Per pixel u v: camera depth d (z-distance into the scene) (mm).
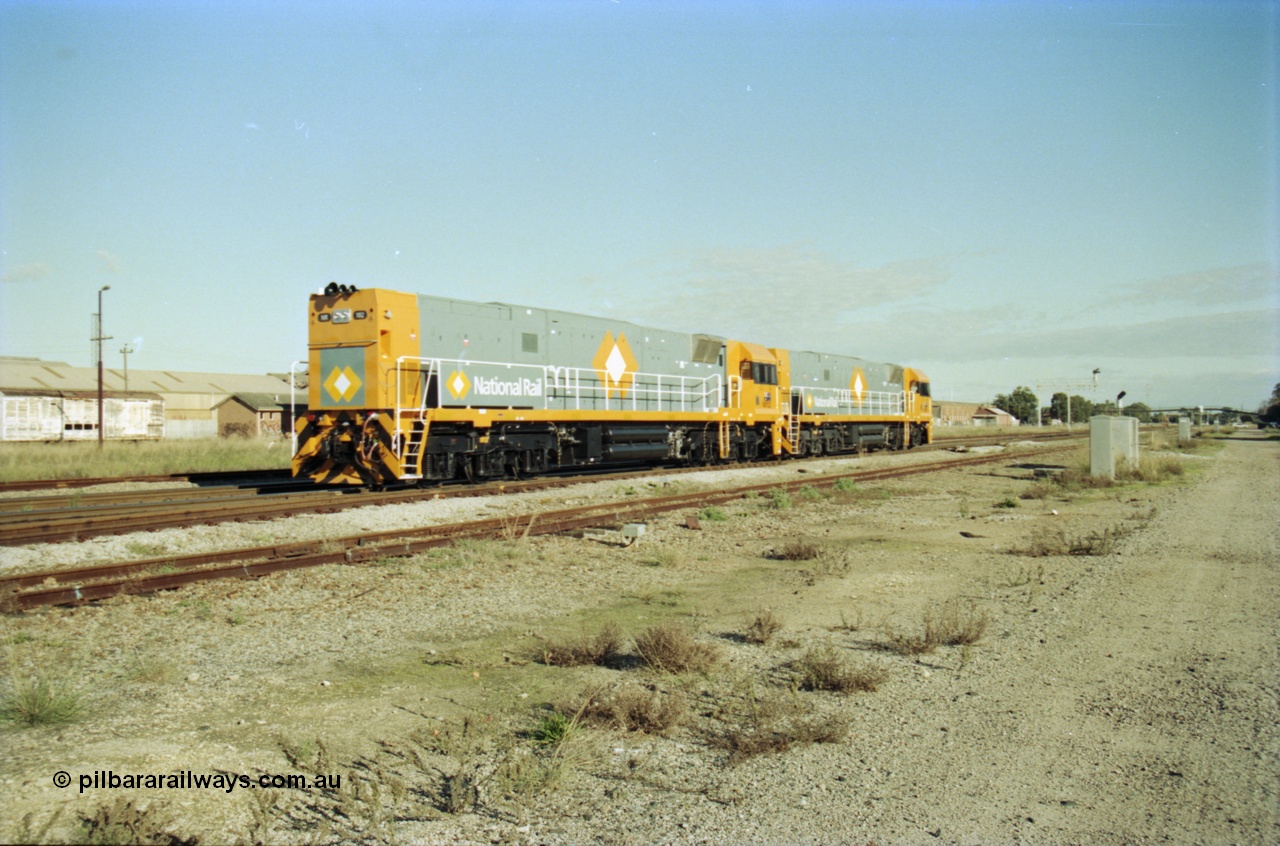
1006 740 5387
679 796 4699
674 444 25734
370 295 17188
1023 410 159875
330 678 6656
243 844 4066
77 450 32688
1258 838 4105
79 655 6973
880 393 41625
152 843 3951
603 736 5531
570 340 22125
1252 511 16781
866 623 8406
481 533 13039
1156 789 4664
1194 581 10109
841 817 4414
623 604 9359
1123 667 6805
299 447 18016
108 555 11078
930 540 13891
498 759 5168
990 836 4188
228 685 6395
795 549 12203
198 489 18453
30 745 5133
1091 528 14828
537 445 20953
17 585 9016
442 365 18297
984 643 7605
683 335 26844
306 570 10281
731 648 7555
